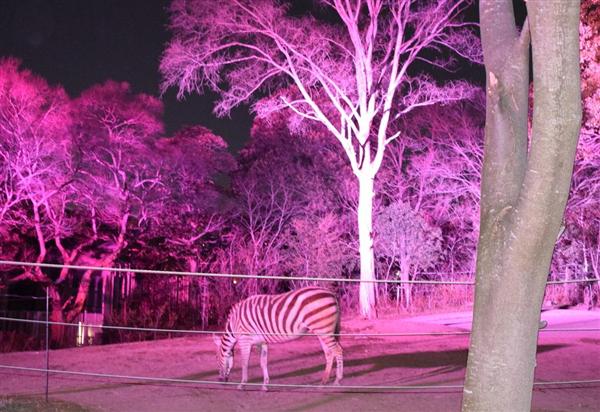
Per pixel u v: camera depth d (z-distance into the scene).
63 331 21.61
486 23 4.87
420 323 20.11
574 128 4.04
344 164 32.88
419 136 31.77
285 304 9.66
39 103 25.28
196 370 11.38
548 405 8.92
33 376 10.61
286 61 24.23
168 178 28.33
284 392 9.52
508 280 4.29
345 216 30.58
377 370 11.55
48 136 25.44
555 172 4.07
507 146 4.54
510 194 4.43
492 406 4.34
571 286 27.55
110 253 28.59
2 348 17.59
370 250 23.81
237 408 8.51
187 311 23.66
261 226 31.53
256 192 31.73
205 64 22.73
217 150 31.72
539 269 4.27
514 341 4.32
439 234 27.08
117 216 27.41
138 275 27.86
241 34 23.61
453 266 30.58
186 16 22.64
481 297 4.43
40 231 25.77
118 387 9.71
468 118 30.56
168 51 22.66
